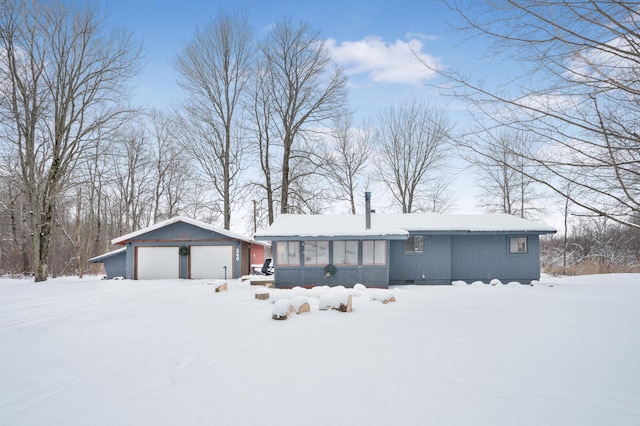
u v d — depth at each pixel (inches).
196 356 206.8
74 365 194.4
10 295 517.0
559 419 128.3
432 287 610.9
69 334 251.4
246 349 220.2
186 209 1338.6
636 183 155.8
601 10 129.6
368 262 607.5
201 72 1060.5
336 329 271.7
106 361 199.9
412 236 670.5
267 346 226.4
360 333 258.2
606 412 133.7
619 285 614.9
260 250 1213.1
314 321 302.5
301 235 594.9
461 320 302.8
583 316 320.8
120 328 274.7
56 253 1212.5
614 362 191.5
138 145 1274.6
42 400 149.6
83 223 1321.4
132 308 380.8
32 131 743.1
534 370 179.3
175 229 820.6
